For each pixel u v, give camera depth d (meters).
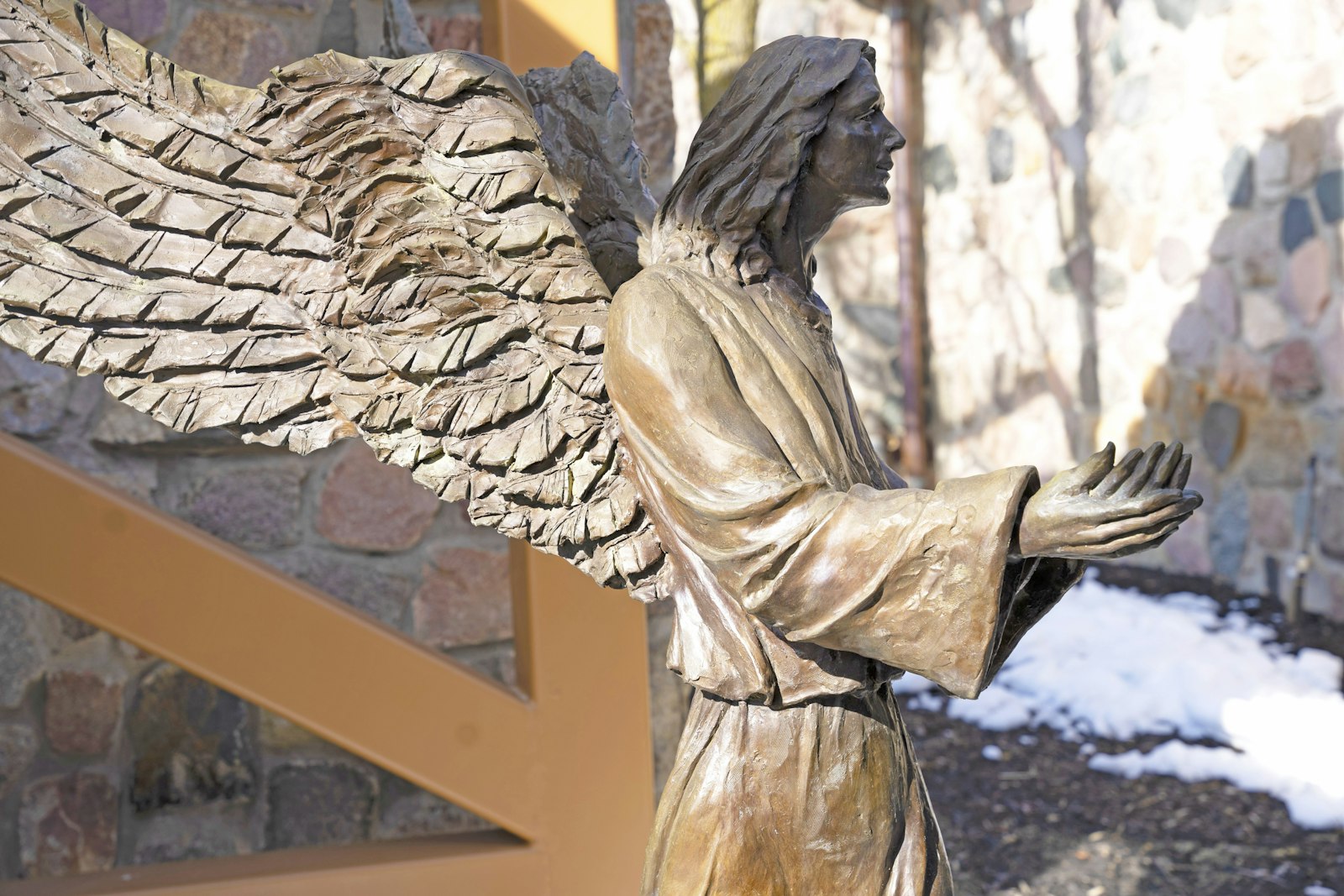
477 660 2.49
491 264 1.30
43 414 2.24
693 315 1.24
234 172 1.27
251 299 1.29
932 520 1.09
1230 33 4.71
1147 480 1.06
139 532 1.93
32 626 2.33
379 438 1.32
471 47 2.37
